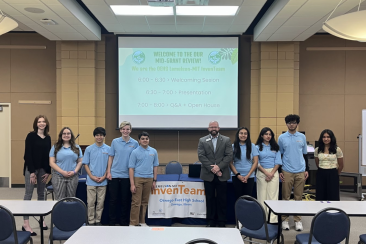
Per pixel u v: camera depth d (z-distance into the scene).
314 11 4.77
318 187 4.36
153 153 4.18
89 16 5.84
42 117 4.16
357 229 4.35
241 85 7.04
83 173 5.37
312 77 7.20
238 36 6.73
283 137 4.26
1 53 7.15
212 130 4.11
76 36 6.30
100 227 2.59
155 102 6.82
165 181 4.32
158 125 6.82
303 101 7.20
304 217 4.91
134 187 4.05
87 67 6.75
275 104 6.75
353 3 4.44
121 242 2.23
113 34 6.93
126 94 6.80
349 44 7.16
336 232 2.59
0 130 7.20
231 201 4.34
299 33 5.99
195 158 7.03
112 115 7.06
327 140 4.28
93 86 6.77
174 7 5.05
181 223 4.44
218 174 4.01
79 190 4.36
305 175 4.24
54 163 3.94
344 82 7.20
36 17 5.12
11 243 2.78
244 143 4.19
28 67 7.15
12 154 7.12
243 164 4.14
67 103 6.75
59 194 3.93
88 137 6.77
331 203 3.32
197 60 6.78
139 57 6.76
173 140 7.04
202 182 4.31
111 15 5.38
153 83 6.80
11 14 4.95
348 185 7.16
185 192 4.33
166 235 2.40
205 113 6.82
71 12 4.90
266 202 3.36
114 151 4.19
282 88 6.73
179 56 6.77
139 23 5.89
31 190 4.08
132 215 4.06
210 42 6.77
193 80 6.80
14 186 7.10
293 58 6.73
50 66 7.17
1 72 7.15
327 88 7.19
